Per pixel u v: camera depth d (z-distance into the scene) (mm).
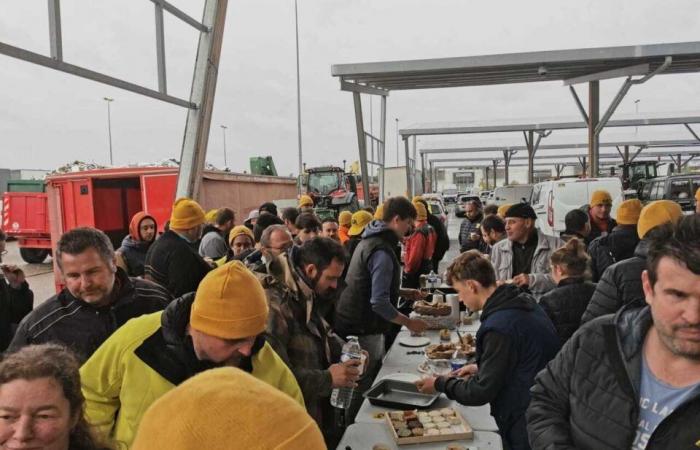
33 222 12961
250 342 1488
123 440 1547
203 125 5238
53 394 1202
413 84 9828
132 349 1587
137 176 11398
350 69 8484
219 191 12359
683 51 8023
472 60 8234
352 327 3453
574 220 4809
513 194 21828
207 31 5059
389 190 17078
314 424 610
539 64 8383
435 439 2162
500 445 2137
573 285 2723
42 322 2023
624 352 1290
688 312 1087
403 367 3111
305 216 4883
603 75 9688
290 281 2191
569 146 30062
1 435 1169
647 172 22469
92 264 1985
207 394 582
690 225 1115
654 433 1201
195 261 3363
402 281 5844
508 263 4367
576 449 1361
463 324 4078
